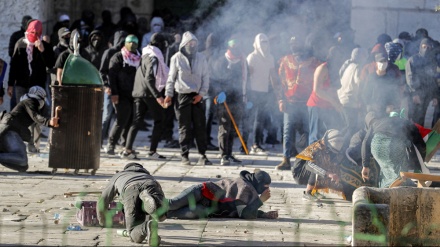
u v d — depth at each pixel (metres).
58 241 17.30
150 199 17.00
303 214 20.92
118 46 30.95
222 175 26.77
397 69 27.22
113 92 29.98
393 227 17.69
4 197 21.98
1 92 31.89
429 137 22.25
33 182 24.38
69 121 25.36
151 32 38.97
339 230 19.08
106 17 39.94
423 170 21.50
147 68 29.09
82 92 25.31
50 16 43.25
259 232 18.69
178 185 24.67
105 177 25.66
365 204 15.91
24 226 18.64
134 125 29.84
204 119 29.09
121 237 17.86
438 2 38.53
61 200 21.77
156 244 17.02
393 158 21.36
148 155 30.36
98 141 25.78
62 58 30.69
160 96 29.19
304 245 17.48
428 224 17.92
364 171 21.91
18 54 31.41
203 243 17.50
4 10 39.03
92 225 18.78
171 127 33.62
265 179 20.30
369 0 38.47
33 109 25.62
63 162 25.48
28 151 30.48
